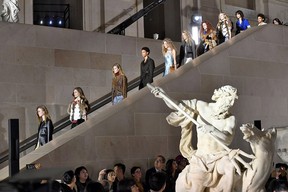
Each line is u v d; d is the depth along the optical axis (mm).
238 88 12766
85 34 15031
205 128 6922
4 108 13484
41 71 14172
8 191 1868
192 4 20766
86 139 9945
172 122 7453
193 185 6820
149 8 17094
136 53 15945
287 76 14008
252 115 12992
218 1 21328
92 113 14578
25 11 16828
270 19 23062
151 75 12820
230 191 6641
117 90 12344
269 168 6594
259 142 6527
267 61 13562
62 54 14562
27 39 14016
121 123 10438
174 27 21250
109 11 18734
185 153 7539
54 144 9812
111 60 15438
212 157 6879
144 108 10781
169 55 13102
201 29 14352
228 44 12828
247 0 22859
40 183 1894
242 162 6633
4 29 13703
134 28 19172
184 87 11609
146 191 9703
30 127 13859
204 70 12078
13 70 13734
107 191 8383
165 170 9859
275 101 13602
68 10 19219
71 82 14648
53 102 14312
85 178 8711
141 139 10656
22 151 13156
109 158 10180
